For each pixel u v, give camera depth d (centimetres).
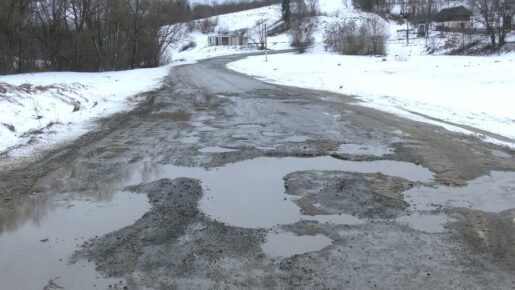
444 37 6538
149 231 506
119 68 4416
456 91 1695
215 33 10988
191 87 2200
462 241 477
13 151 878
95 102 1588
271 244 472
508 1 5322
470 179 686
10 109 1121
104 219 542
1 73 3052
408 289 388
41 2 3666
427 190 636
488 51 5212
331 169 738
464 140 950
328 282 399
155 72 3544
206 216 546
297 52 6825
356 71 2872
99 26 4122
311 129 1074
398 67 3078
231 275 412
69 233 505
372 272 416
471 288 390
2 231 513
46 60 3744
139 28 4841
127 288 393
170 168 752
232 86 2220
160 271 420
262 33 9769
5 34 3212
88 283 402
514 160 793
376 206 575
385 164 770
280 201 594
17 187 662
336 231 502
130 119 1261
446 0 9331
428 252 453
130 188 653
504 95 1520
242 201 595
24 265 436
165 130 1086
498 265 428
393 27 9169
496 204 582
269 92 1917
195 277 410
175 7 6656
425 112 1330
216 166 760
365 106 1470
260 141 943
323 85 2192
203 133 1038
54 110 1301
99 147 915
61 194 633
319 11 10569
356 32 5888
